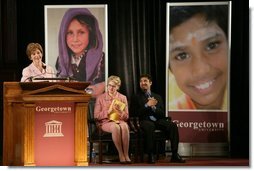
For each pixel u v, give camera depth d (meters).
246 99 9.68
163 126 8.56
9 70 9.53
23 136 6.86
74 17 9.61
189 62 9.52
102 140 8.33
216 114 9.48
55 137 6.80
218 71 9.48
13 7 9.65
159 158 9.13
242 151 9.66
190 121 9.52
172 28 9.55
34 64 7.74
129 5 9.74
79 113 6.82
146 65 9.73
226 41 9.48
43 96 6.68
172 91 9.55
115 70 9.74
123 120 8.54
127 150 8.27
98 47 9.61
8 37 9.64
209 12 9.51
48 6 9.59
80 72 9.59
